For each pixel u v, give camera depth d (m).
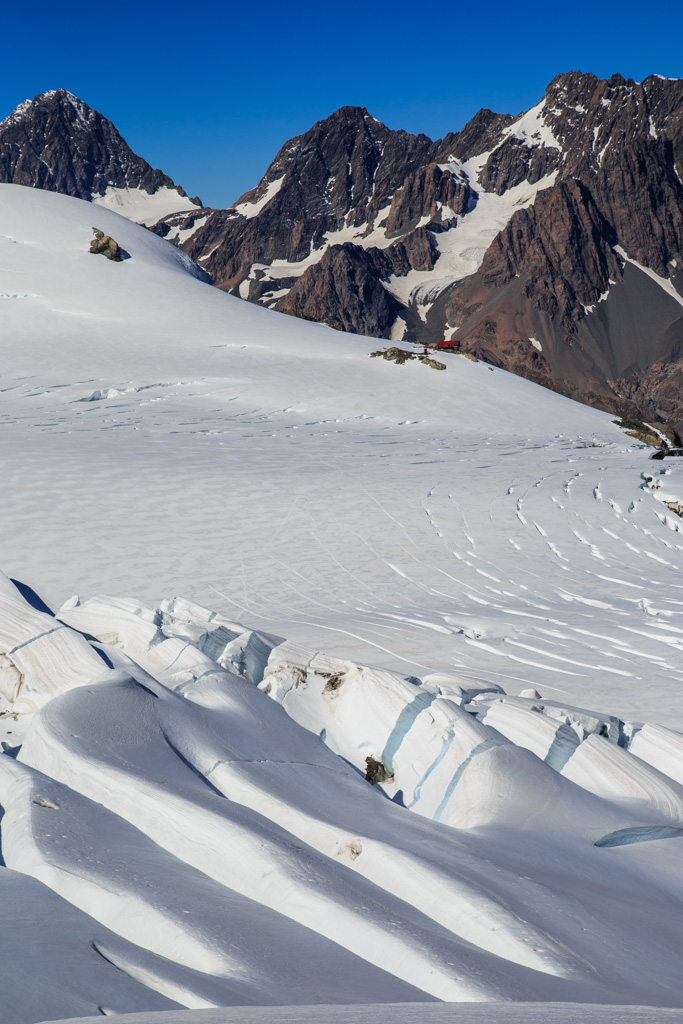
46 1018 2.17
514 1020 1.93
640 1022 1.94
